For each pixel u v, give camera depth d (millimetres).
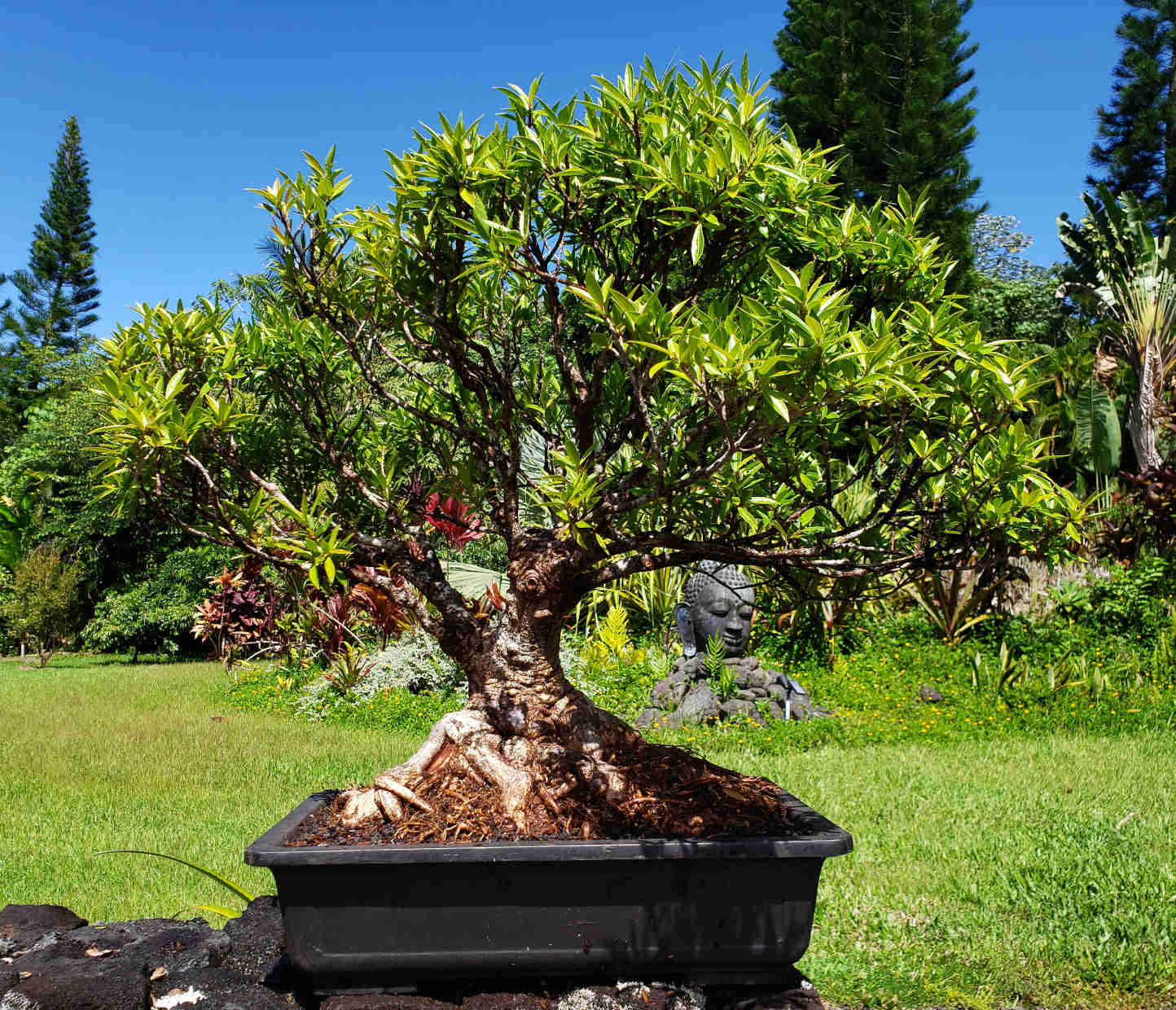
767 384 1844
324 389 2898
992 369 2066
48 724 8711
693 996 2156
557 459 2262
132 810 5547
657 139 2225
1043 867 4121
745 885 2109
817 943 3516
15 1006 2016
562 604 2568
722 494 2408
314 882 2066
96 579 17609
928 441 2283
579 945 2098
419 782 2457
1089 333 19719
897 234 2600
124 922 2730
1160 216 21125
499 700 2580
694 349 1854
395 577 2941
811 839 2102
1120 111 22594
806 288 1924
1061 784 5730
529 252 2428
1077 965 3283
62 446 16938
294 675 10508
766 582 2922
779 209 2184
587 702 2689
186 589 15938
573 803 2346
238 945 2506
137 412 2105
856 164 20469
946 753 6738
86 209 33594
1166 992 3135
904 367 1995
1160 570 9539
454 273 2414
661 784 2498
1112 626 9211
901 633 9672
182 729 8359
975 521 2340
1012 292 28188
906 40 20328
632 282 2516
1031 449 2168
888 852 4430
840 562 2506
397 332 2688
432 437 3062
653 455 2133
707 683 8250
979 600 9398
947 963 3328
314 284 2523
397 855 2033
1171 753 6691
